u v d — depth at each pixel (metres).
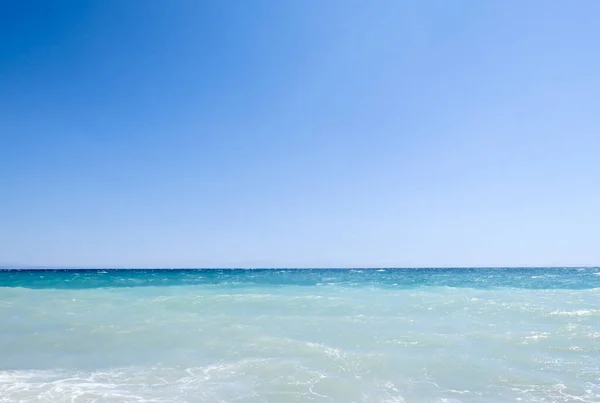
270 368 9.34
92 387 8.12
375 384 8.39
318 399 7.58
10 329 13.30
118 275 45.62
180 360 10.03
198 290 25.09
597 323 14.33
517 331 13.01
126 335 12.48
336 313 16.41
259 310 17.11
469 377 8.86
